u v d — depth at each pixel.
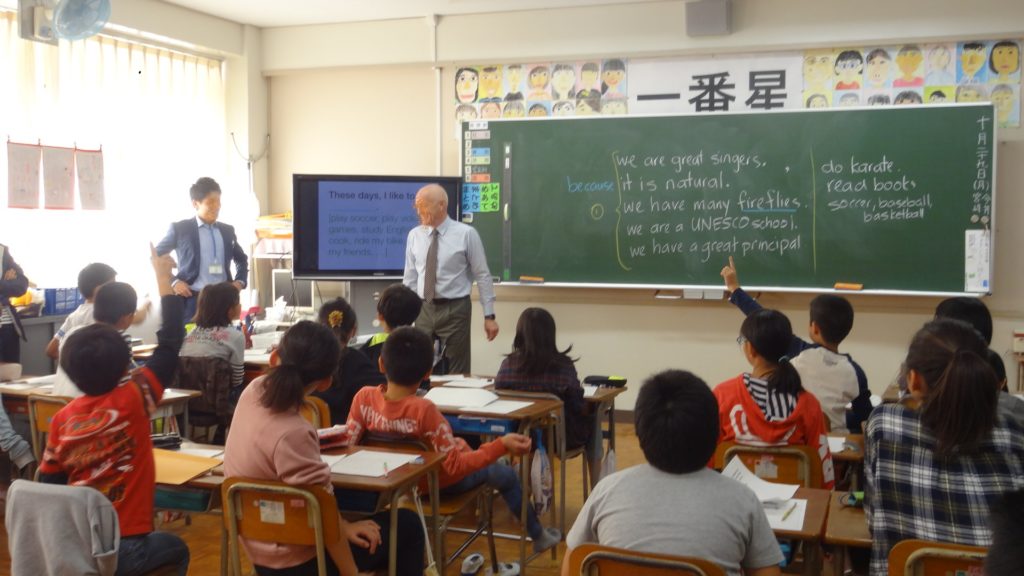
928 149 5.21
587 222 5.89
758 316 2.70
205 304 4.09
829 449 2.65
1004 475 1.75
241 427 2.29
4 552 3.58
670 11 5.68
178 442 2.81
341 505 2.42
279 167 6.70
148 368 2.63
